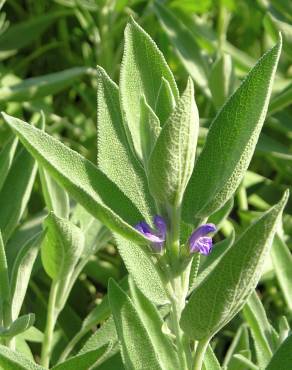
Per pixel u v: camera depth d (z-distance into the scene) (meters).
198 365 0.35
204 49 0.86
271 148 0.72
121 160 0.39
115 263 0.71
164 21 0.79
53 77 0.74
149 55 0.38
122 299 0.40
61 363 0.38
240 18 0.90
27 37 0.87
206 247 0.34
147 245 0.34
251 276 0.32
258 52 0.91
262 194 0.79
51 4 0.93
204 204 0.36
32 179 0.51
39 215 0.59
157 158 0.32
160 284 0.39
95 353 0.38
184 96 0.31
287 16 0.82
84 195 0.32
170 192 0.33
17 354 0.37
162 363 0.41
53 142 0.35
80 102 0.89
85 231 0.52
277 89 0.80
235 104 0.35
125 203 0.37
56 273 0.46
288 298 0.52
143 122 0.35
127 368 0.39
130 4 0.90
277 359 0.37
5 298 0.44
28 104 0.80
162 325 0.39
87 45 0.90
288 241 0.70
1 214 0.51
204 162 0.36
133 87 0.38
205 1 0.86
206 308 0.32
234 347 0.55
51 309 0.48
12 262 0.55
